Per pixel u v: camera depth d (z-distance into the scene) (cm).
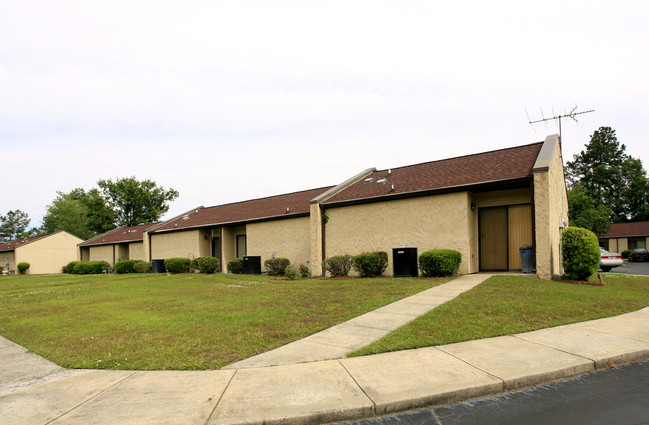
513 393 409
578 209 3331
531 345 539
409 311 761
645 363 496
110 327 733
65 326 767
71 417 361
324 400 380
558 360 478
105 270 3062
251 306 905
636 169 5331
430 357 499
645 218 5203
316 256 1664
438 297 880
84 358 548
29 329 758
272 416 350
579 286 991
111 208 4484
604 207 3356
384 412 369
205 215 2616
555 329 623
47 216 6462
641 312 746
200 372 475
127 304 1027
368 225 1553
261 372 466
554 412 362
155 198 4759
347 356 517
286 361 506
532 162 1273
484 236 1395
